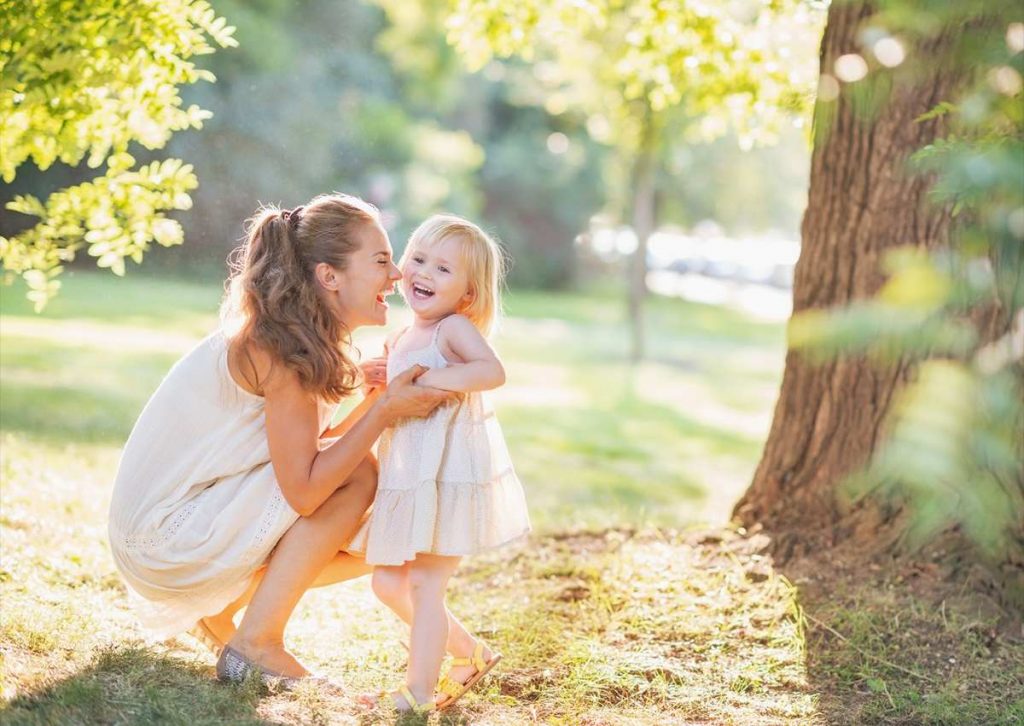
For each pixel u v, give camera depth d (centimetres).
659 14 516
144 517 284
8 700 246
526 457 812
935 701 298
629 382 1338
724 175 2536
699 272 3322
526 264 2648
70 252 350
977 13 139
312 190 1819
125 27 329
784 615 352
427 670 276
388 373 296
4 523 403
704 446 941
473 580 418
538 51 1298
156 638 316
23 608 309
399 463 283
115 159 357
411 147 2033
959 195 135
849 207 385
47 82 317
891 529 375
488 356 283
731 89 523
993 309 168
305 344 277
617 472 779
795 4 419
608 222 2683
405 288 300
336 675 312
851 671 320
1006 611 344
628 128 1266
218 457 284
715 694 308
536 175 2559
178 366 290
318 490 277
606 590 379
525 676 319
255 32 1703
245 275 285
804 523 401
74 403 741
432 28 1898
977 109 144
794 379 414
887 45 146
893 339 121
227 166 1684
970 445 125
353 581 400
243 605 305
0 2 321
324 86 1856
